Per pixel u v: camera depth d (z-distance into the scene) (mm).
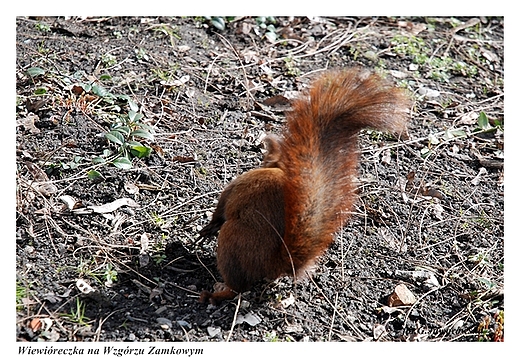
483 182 1491
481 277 1367
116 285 1306
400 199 1449
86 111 1473
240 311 1299
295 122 1310
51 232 1344
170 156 1450
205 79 1576
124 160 1413
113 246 1340
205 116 1521
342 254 1372
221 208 1315
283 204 1293
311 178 1290
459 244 1405
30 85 1494
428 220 1430
